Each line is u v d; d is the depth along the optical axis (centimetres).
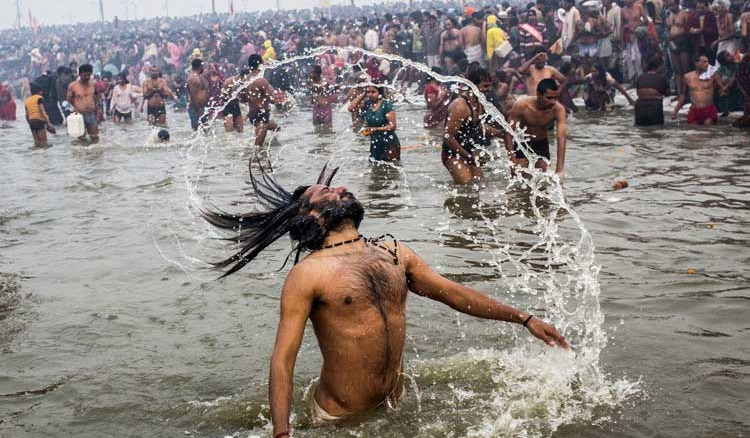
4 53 5731
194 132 1898
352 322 347
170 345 498
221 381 439
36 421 401
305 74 3027
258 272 648
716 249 653
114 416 402
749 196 846
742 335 468
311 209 360
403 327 363
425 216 825
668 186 920
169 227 841
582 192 909
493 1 5806
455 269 627
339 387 356
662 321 495
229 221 392
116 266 693
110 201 1021
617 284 573
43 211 974
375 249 364
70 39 6047
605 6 2125
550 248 680
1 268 709
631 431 354
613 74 2078
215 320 540
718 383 401
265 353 477
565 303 536
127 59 4453
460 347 464
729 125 1420
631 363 430
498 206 855
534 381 407
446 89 1639
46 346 505
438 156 1234
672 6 2089
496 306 381
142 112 2623
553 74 1599
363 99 1653
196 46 4038
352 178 1090
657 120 1476
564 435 351
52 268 700
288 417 322
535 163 992
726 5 1739
